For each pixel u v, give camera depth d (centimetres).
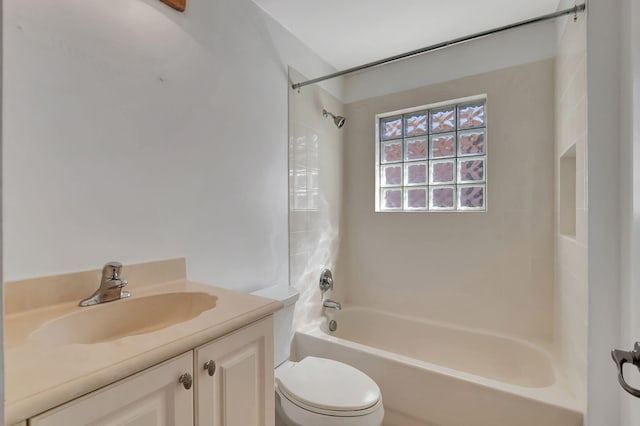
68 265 90
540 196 181
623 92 103
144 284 108
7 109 78
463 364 196
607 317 108
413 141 228
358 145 244
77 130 92
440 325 205
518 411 124
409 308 223
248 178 155
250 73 157
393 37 195
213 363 73
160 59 114
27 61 82
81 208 93
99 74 97
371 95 237
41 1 84
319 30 186
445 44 152
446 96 206
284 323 149
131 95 105
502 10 168
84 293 92
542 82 179
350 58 222
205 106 132
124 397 57
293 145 189
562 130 156
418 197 226
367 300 241
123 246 103
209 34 134
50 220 86
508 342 184
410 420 145
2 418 32
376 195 237
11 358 57
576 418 115
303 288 199
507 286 191
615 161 107
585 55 115
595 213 110
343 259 246
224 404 77
